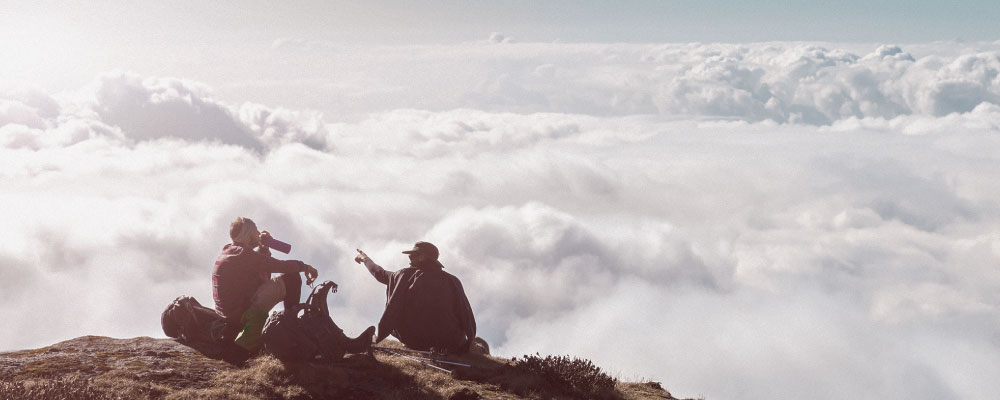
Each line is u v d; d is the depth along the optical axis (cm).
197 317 726
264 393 608
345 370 681
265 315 701
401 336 812
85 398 532
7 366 618
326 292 711
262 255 713
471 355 826
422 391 657
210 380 626
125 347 696
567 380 745
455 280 832
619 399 748
